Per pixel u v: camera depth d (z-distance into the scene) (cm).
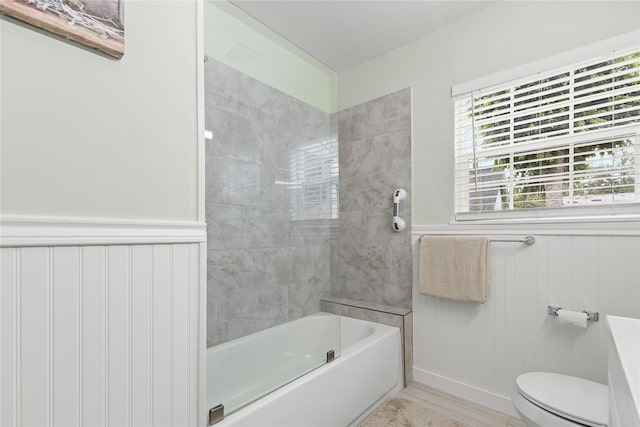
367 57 265
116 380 94
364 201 265
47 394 82
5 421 76
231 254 198
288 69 252
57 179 86
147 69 106
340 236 278
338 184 284
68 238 86
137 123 103
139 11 104
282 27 227
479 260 195
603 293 160
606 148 169
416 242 233
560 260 173
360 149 270
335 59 268
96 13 93
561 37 178
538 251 180
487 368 198
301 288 241
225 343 185
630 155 161
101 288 92
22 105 80
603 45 164
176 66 114
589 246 165
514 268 189
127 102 100
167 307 107
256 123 212
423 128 234
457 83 218
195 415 114
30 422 79
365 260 262
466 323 207
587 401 128
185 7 118
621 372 54
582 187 175
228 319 194
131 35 102
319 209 258
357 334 237
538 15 186
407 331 227
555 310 171
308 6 207
